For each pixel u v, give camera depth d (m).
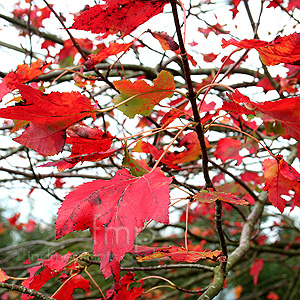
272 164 0.43
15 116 0.35
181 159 0.56
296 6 0.82
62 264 0.47
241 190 0.98
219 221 0.45
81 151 0.39
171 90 0.38
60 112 0.35
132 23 0.35
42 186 0.72
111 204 0.32
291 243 1.46
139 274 1.43
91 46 0.93
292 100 0.36
